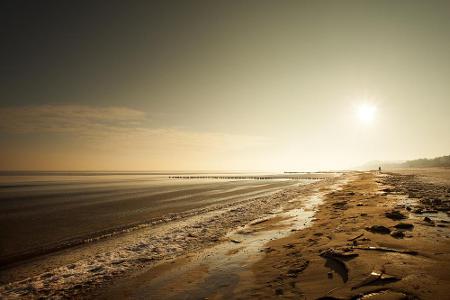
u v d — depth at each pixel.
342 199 22.45
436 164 181.38
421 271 5.77
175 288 7.07
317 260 7.34
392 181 39.25
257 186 58.06
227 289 6.44
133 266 9.99
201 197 35.94
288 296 5.44
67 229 17.44
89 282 8.66
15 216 22.28
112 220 20.25
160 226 17.86
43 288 8.47
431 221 11.04
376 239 8.59
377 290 5.06
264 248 9.98
